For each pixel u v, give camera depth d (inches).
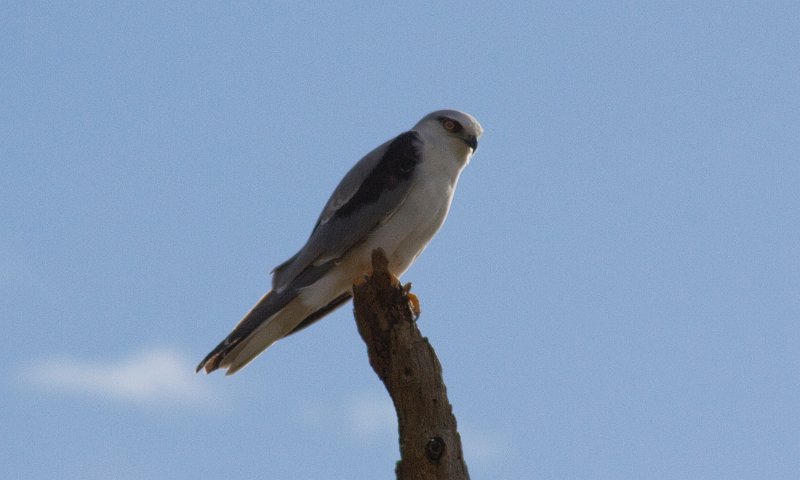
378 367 331.3
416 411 315.3
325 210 468.4
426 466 307.9
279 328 461.7
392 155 454.6
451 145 460.1
